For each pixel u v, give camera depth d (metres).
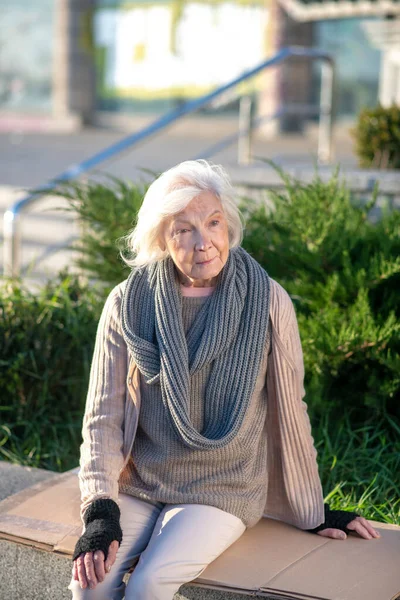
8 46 22.95
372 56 18.84
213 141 16.89
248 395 2.72
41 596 2.95
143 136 7.10
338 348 3.88
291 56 8.02
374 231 4.48
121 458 2.80
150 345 2.72
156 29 20.88
